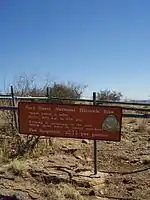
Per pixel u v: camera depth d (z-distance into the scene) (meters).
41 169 8.39
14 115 10.96
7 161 9.09
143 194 7.54
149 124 17.61
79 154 10.73
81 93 22.64
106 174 8.83
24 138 10.45
